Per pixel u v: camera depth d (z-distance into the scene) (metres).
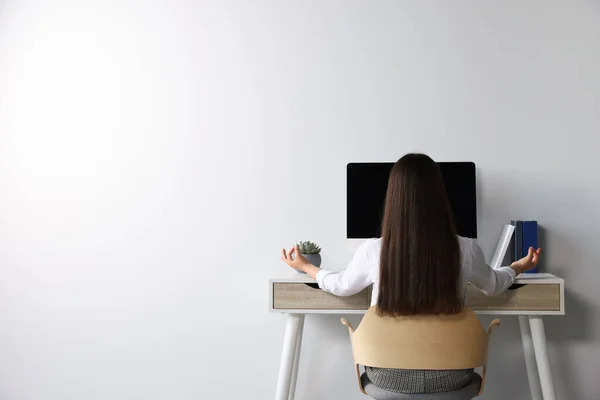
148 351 2.82
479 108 2.69
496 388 2.71
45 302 2.85
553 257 2.67
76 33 2.86
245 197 2.78
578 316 2.67
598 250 2.65
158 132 2.82
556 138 2.67
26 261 2.86
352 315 2.75
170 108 2.81
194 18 2.81
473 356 1.91
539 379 2.58
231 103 2.79
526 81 2.68
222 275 2.79
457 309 1.89
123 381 2.83
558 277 2.61
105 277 2.84
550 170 2.67
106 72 2.84
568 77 2.67
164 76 2.82
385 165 2.55
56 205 2.85
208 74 2.80
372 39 2.73
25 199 2.87
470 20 2.70
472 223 2.51
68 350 2.85
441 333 1.88
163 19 2.82
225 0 2.80
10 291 2.87
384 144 2.72
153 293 2.82
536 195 2.67
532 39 2.68
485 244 2.69
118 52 2.84
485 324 2.72
